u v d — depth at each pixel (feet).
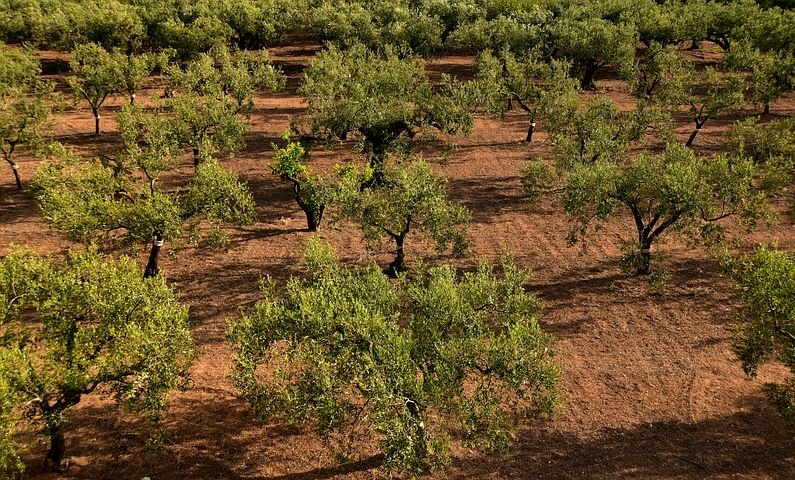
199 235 98.07
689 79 168.04
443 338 65.87
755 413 74.90
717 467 66.90
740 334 83.61
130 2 243.19
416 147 166.81
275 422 73.77
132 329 57.98
